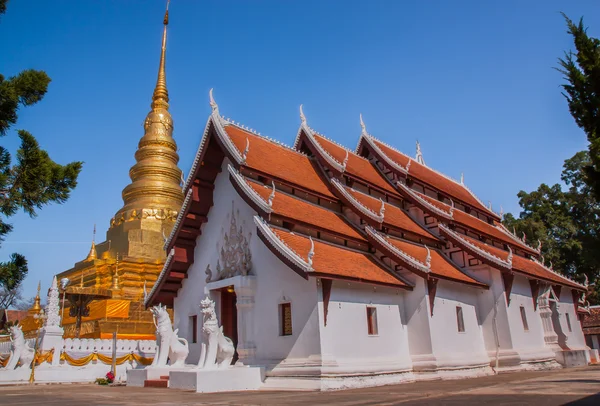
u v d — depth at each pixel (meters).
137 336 31.56
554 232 54.75
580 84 14.55
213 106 23.92
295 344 19.30
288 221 21.05
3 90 12.48
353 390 17.55
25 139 13.05
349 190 26.53
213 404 12.48
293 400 13.50
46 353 25.77
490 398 12.15
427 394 14.27
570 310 36.12
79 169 13.73
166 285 25.31
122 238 39.81
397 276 23.23
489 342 26.41
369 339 20.58
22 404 12.95
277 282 20.67
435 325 22.77
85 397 15.38
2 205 12.74
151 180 43.38
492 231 34.59
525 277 29.44
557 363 28.84
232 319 24.00
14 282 13.65
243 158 22.02
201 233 25.17
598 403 10.14
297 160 26.58
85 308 31.02
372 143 32.22
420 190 32.16
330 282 19.22
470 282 25.64
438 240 28.36
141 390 18.66
